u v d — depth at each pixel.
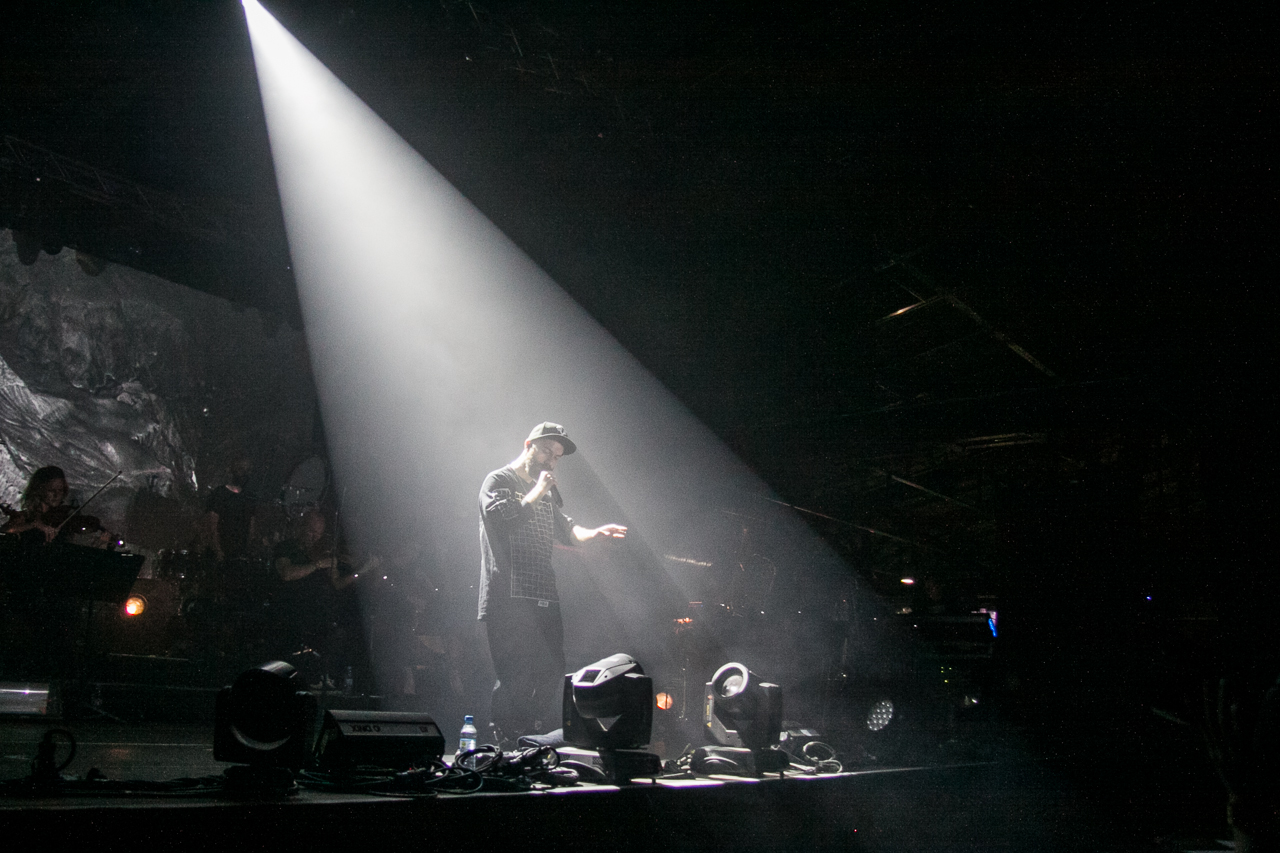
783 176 7.09
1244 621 6.61
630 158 7.47
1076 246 6.65
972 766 4.42
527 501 3.68
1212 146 5.54
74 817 1.78
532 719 3.73
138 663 5.54
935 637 6.52
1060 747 5.66
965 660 6.36
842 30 5.92
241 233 9.14
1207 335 7.05
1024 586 7.62
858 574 10.87
